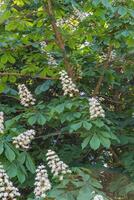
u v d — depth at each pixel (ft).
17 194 8.85
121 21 11.62
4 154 9.53
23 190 12.11
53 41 12.98
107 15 11.99
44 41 13.50
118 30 11.91
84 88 13.12
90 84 13.94
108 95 15.20
